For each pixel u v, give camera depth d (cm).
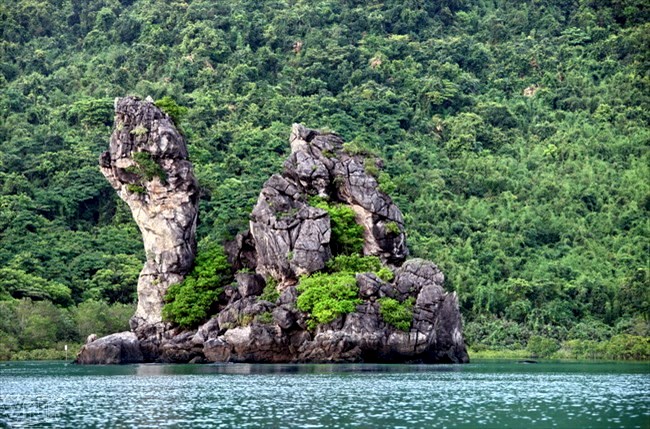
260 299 18950
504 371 17438
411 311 18388
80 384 14612
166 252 19850
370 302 18350
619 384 14688
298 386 13900
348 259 19338
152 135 19875
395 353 18288
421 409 11412
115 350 19288
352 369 16988
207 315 19612
